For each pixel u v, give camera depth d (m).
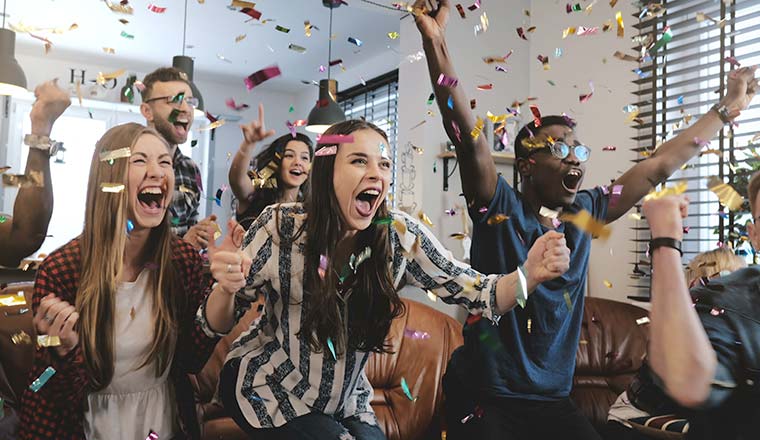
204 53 5.39
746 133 2.32
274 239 1.23
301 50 1.67
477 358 1.56
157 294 1.33
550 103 3.46
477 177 1.58
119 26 4.77
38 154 1.48
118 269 1.27
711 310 0.95
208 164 6.28
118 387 1.29
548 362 1.57
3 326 1.71
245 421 1.22
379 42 4.90
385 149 1.21
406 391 1.55
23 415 1.23
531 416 1.56
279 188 2.59
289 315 1.23
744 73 1.69
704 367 0.85
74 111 5.86
